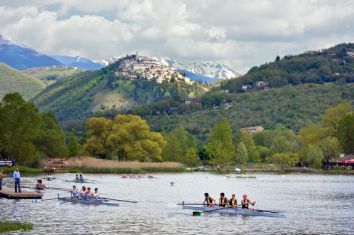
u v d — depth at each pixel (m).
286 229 74.69
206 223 79.00
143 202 107.44
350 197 126.31
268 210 93.75
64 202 100.44
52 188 127.62
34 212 86.38
